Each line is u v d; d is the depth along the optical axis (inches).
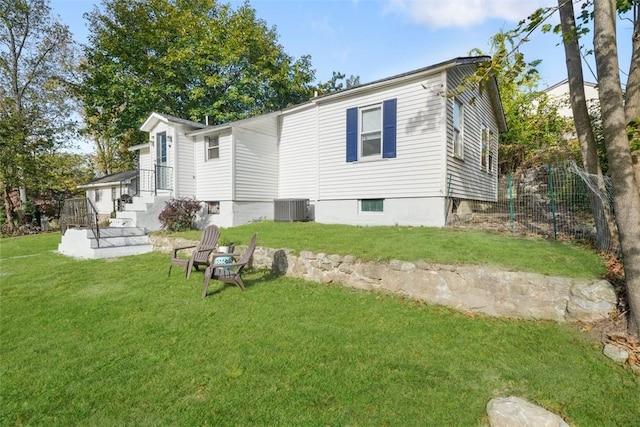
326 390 110.0
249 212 455.8
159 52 755.4
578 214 271.7
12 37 711.7
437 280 185.8
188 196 487.2
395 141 327.6
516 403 99.3
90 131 791.1
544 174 402.6
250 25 802.8
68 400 107.5
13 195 768.3
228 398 106.8
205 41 730.8
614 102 132.9
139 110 703.1
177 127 478.9
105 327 165.6
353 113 358.6
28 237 569.9
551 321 152.9
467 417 97.4
